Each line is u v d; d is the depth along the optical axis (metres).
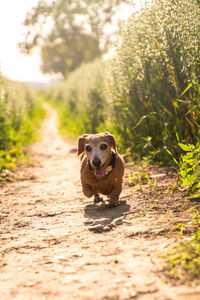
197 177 4.19
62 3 49.56
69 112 22.55
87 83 14.74
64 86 34.50
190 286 2.16
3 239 3.53
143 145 7.22
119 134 8.49
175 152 6.07
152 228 3.38
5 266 2.80
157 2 6.14
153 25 6.40
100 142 4.05
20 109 17.39
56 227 3.83
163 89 6.16
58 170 8.18
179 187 4.69
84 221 3.94
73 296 2.21
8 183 6.80
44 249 3.16
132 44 7.34
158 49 6.08
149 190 4.87
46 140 16.08
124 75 8.03
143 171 6.18
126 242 3.11
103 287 2.29
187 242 2.87
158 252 2.75
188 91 5.52
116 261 2.70
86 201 4.95
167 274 2.36
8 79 17.16
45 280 2.49
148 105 7.03
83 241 3.28
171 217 3.65
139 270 2.49
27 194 5.74
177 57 5.64
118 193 4.39
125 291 2.21
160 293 2.12
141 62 6.97
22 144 13.20
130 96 7.80
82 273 2.55
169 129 6.29
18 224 4.04
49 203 5.02
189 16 4.99
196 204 3.93
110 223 3.70
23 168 8.68
